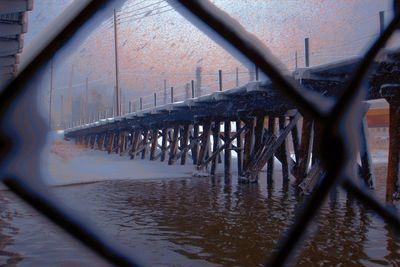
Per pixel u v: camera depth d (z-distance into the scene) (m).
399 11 1.36
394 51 7.36
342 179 1.42
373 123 25.67
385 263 4.75
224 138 16.69
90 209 8.72
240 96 12.23
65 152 22.64
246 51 1.27
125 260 1.55
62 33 1.06
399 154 8.09
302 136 10.84
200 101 13.84
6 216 7.57
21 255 5.12
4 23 6.56
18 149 1.06
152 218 7.68
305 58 9.64
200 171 16.69
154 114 18.66
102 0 1.05
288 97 1.32
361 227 6.57
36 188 1.17
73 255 5.07
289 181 13.61
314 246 5.47
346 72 8.68
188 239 6.03
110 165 19.17
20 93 1.05
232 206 8.98
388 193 8.12
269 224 7.01
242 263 4.89
